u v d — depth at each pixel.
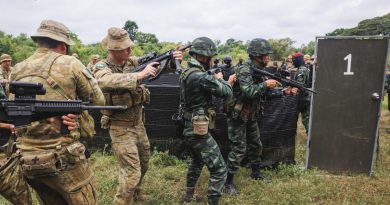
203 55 3.88
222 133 5.82
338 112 5.34
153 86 6.11
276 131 5.71
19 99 2.42
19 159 2.75
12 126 2.73
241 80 4.36
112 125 3.71
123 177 3.62
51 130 2.62
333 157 5.45
